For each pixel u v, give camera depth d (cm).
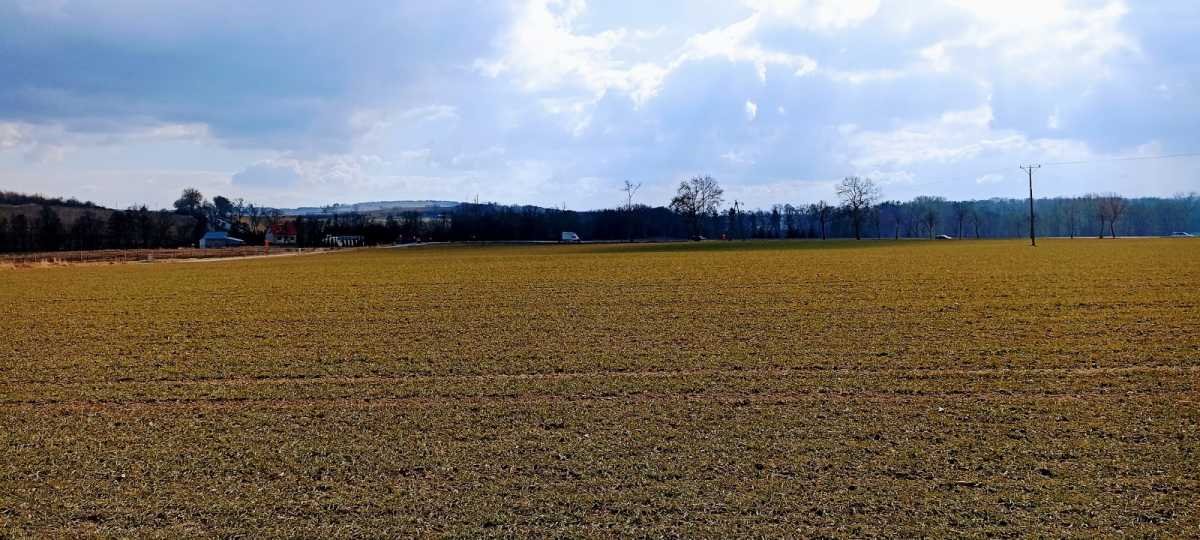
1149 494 825
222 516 801
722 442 1022
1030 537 730
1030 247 7425
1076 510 787
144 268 5894
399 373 1529
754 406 1211
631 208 16775
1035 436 1027
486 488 867
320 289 3516
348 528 767
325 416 1196
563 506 816
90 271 5503
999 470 901
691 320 2227
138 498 852
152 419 1198
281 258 8081
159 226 14800
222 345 1916
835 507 802
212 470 941
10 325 2383
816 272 3984
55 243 12556
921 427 1078
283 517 795
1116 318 2116
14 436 1108
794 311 2383
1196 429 1048
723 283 3406
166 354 1798
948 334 1903
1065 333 1886
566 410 1206
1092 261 4616
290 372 1555
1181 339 1770
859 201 15262
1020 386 1328
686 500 826
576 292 3130
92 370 1614
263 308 2734
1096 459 933
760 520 775
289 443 1048
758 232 18700
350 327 2197
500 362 1625
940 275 3644
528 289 3312
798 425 1098
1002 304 2452
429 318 2369
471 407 1238
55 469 952
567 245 11125
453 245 12438
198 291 3541
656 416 1159
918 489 846
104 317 2559
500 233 16500
